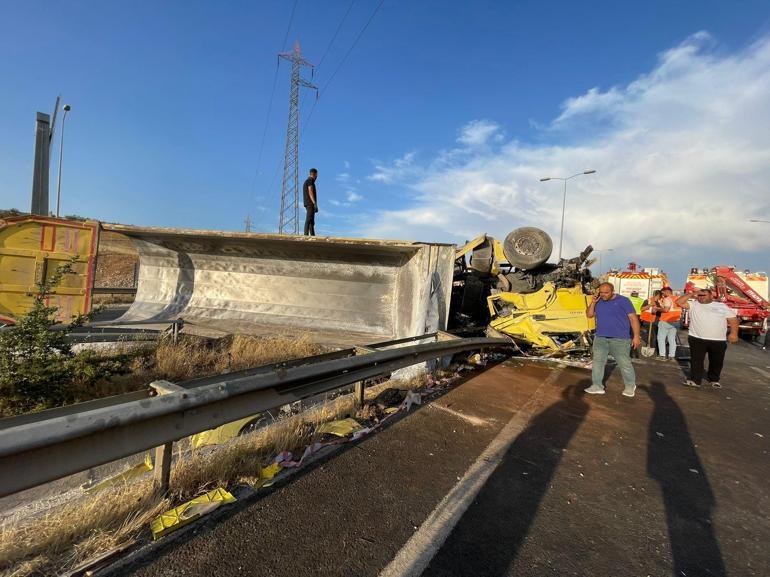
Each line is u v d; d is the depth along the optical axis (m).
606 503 3.01
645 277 15.94
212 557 2.13
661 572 2.29
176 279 10.40
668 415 5.26
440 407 4.88
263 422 4.23
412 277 7.98
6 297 7.09
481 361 7.90
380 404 4.81
